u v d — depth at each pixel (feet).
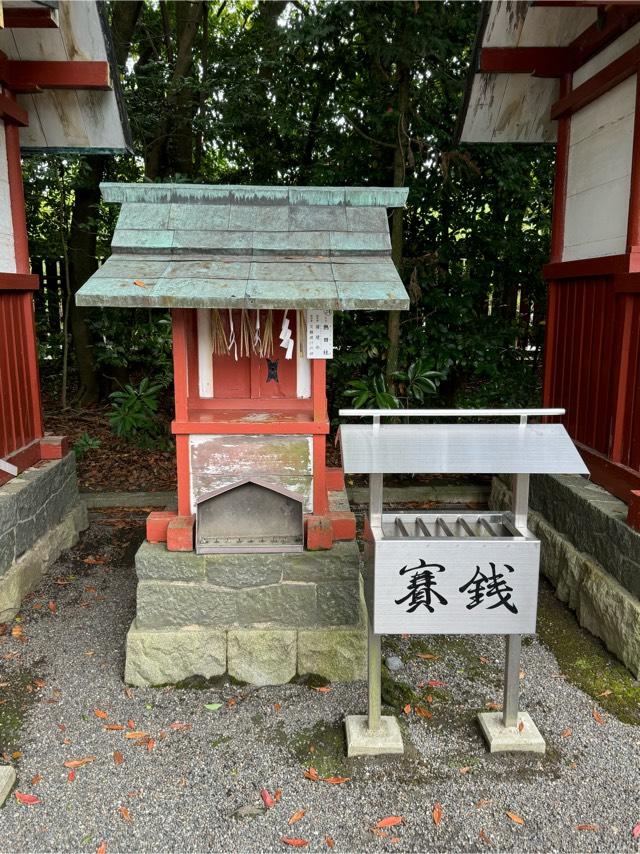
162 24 27.63
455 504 18.56
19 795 7.65
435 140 20.16
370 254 10.19
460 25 18.02
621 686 9.76
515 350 22.52
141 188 10.53
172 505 12.45
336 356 20.63
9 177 14.16
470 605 8.05
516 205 21.42
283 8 23.66
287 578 9.87
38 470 14.01
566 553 12.34
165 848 6.98
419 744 8.57
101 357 24.09
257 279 9.27
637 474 11.32
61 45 13.65
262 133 24.06
